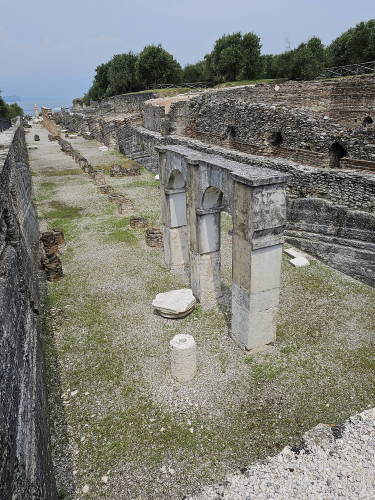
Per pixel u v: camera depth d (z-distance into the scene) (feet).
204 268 37.45
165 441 24.75
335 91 95.71
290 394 27.96
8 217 30.55
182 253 45.78
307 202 47.60
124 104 157.17
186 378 29.32
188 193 36.29
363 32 130.11
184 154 36.68
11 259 25.68
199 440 24.71
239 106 63.67
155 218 64.49
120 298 41.09
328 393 27.94
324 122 50.78
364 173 43.24
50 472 21.16
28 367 22.08
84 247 54.13
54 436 25.39
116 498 21.56
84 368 31.32
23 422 17.75
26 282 30.68
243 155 57.31
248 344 31.63
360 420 19.21
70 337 35.12
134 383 29.58
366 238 42.52
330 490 16.22
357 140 45.60
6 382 16.39
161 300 37.29
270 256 29.12
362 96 90.12
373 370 29.99
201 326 36.11
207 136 75.87
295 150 54.19
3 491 12.88
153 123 101.14
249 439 24.63
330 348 32.60
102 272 46.70
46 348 33.68
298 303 39.04
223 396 27.99
